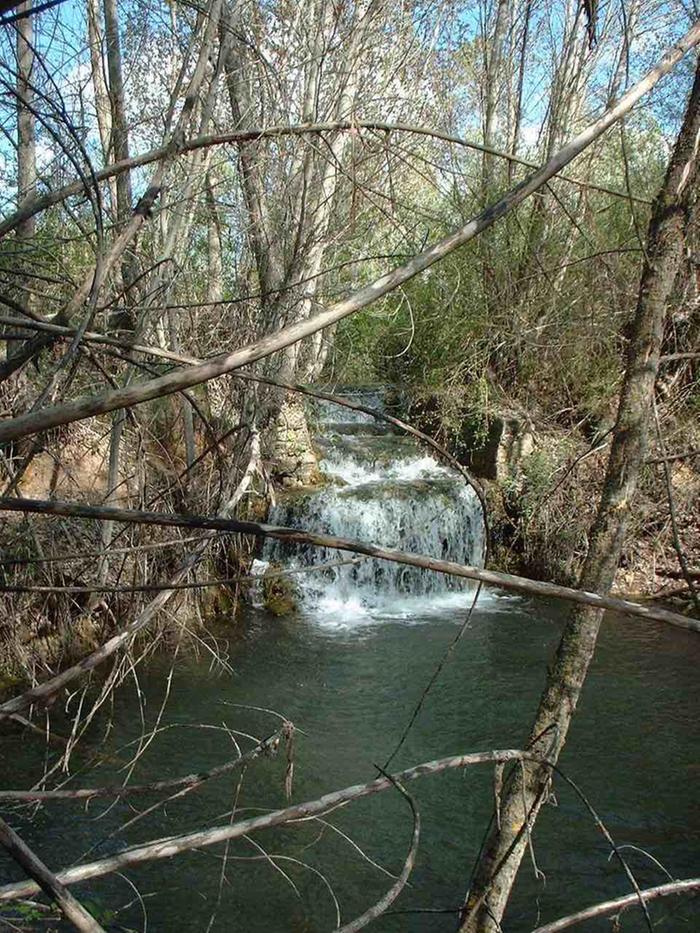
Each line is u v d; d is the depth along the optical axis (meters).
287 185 6.13
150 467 7.43
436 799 6.48
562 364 11.87
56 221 5.56
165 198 5.14
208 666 8.66
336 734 7.53
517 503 12.72
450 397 13.97
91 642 7.36
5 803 5.80
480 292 13.77
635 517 11.62
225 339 6.67
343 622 10.77
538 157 13.46
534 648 9.84
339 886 5.41
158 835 5.69
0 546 5.40
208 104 3.10
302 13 6.65
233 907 5.11
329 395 2.19
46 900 4.31
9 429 1.29
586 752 7.29
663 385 11.08
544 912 5.21
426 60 8.66
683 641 9.96
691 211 2.95
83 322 2.03
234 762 2.50
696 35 1.95
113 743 6.87
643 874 5.61
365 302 1.51
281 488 12.23
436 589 12.22
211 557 8.51
